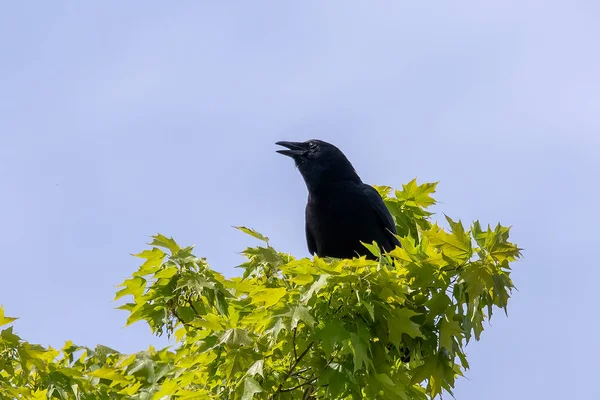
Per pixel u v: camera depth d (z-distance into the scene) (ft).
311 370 36.11
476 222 36.01
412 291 36.24
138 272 43.34
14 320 37.22
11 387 36.78
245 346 34.99
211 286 42.09
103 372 41.47
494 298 36.06
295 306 33.81
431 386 36.55
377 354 35.35
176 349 43.86
